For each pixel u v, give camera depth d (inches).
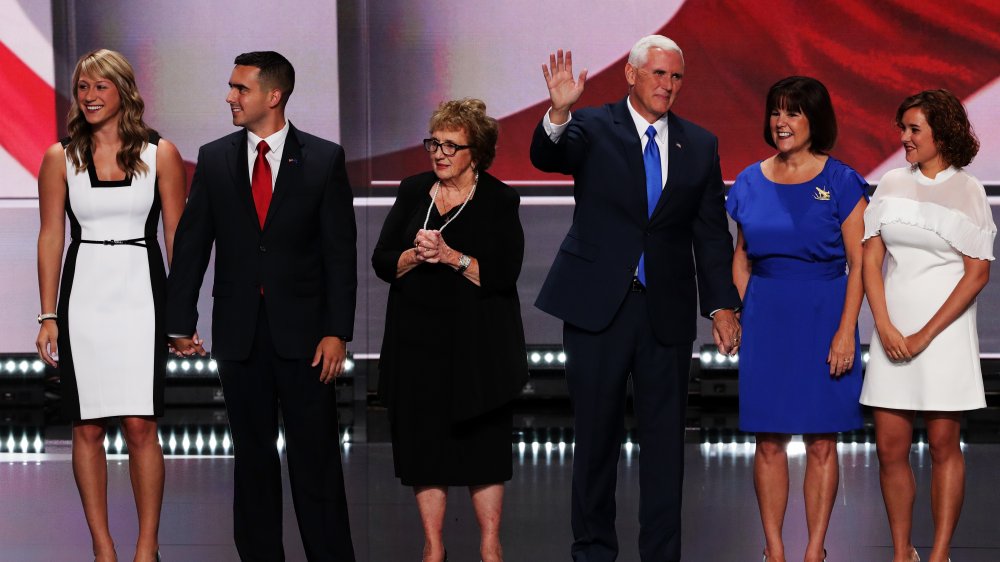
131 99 574.9
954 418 576.4
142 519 584.4
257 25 989.2
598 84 980.6
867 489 808.9
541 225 996.6
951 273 564.4
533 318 1007.0
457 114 561.0
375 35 989.8
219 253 559.8
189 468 901.8
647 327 567.2
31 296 993.5
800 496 789.2
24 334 996.6
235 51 989.8
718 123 981.2
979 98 964.0
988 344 983.6
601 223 568.7
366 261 1005.2
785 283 571.8
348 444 1013.8
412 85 991.6
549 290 577.0
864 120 972.6
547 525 714.2
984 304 981.2
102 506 587.8
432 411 566.9
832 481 579.8
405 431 569.6
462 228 564.7
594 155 569.0
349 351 1012.5
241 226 554.9
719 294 573.9
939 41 964.6
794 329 568.7
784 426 567.8
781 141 568.7
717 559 634.8
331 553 570.6
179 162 591.5
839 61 970.7
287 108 994.7
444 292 565.9
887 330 565.9
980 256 559.8
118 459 940.0
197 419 1008.9
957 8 961.5
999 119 964.6
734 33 975.6
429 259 544.4
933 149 564.7
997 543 664.4
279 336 550.9
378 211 1002.7
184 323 557.6
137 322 574.9
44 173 582.2
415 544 671.1
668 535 573.6
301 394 559.2
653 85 555.8
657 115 567.8
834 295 570.9
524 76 983.6
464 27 985.5
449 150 557.6
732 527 705.6
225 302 556.4
